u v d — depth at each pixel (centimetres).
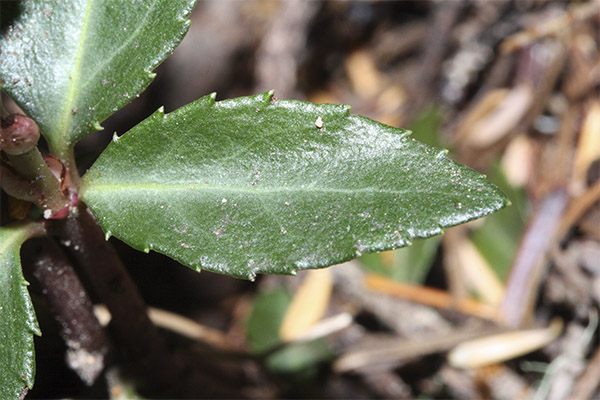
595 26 20
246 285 21
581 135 20
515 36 21
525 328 18
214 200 11
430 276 20
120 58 12
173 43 12
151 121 12
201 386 16
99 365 14
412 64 24
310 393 18
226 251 11
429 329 18
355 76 24
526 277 18
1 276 12
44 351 15
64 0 12
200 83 24
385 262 19
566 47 20
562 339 18
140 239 11
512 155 21
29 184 12
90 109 12
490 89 22
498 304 18
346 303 20
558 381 17
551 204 18
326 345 18
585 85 20
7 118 11
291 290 20
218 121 11
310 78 24
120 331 14
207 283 22
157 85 24
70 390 15
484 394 18
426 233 11
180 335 17
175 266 21
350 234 11
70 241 12
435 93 22
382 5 23
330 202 11
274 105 11
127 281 13
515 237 19
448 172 11
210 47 24
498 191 11
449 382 18
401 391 18
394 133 11
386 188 11
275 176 11
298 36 23
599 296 17
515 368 18
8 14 12
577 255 18
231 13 24
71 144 12
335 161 11
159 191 12
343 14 23
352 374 18
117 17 12
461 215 11
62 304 13
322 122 11
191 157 12
